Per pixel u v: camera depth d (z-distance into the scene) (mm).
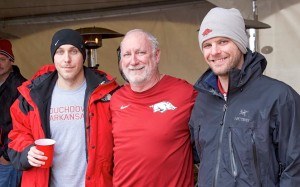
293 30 3240
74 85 2180
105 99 2158
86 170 2080
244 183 1580
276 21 3277
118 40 4586
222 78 1728
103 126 2117
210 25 1685
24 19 4828
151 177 1907
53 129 2115
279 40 3285
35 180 2092
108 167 2133
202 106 1826
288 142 1567
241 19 1709
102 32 3525
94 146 2074
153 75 2027
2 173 2781
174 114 1942
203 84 1808
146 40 2004
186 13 4230
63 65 2090
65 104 2137
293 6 3227
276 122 1580
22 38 4883
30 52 4883
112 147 2135
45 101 2141
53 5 4383
